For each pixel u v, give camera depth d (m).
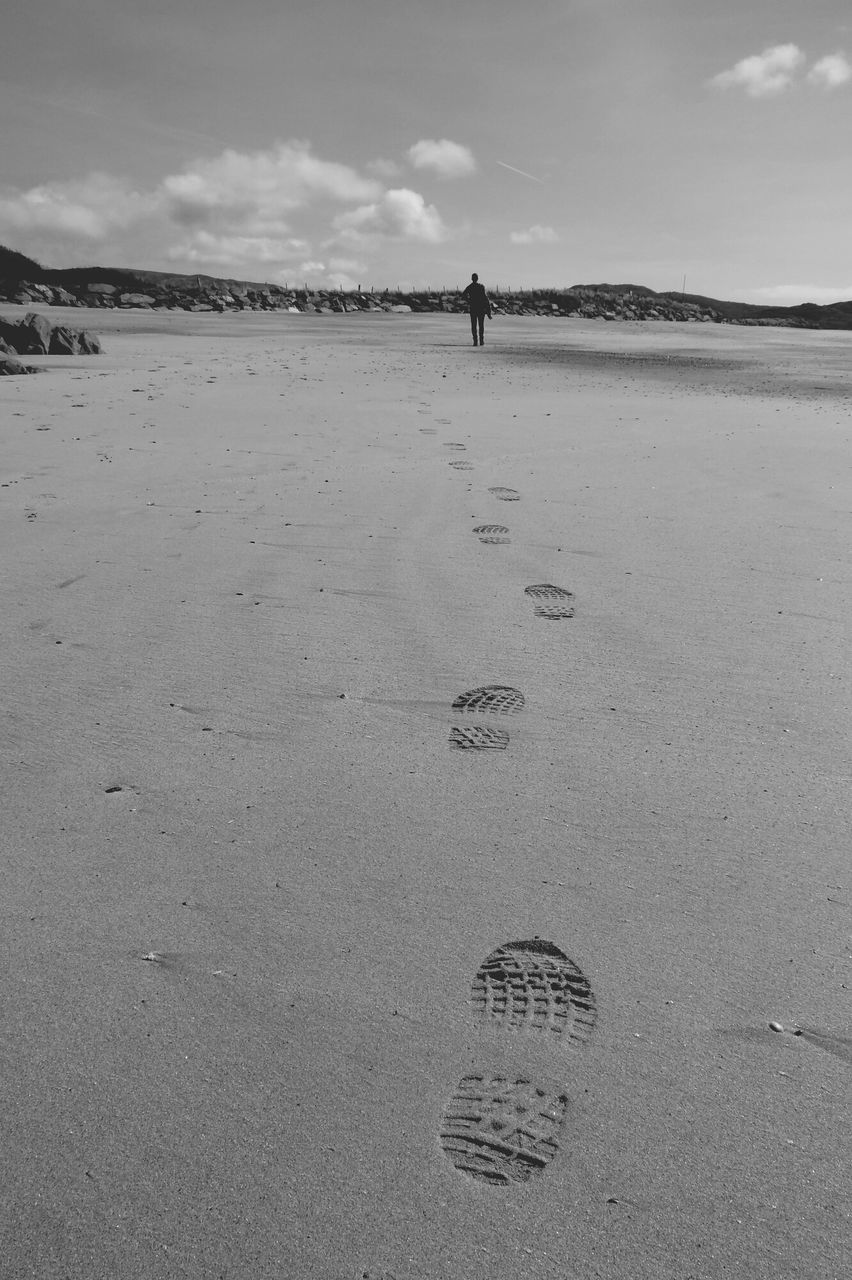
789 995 1.72
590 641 3.38
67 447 6.74
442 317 32.72
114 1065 1.56
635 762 2.54
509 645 3.34
